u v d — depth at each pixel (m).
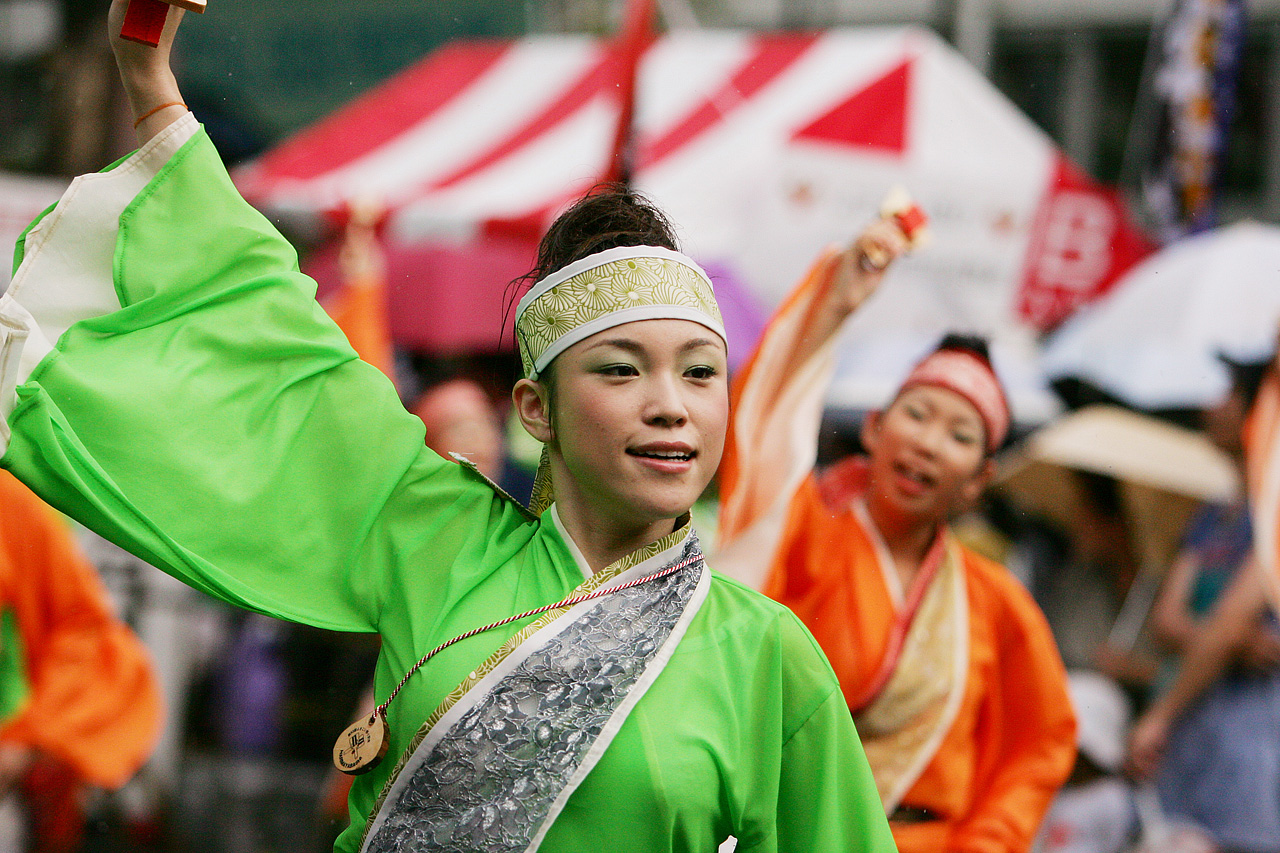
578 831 4.28
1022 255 11.88
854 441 10.41
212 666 13.42
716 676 4.45
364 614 4.85
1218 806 11.48
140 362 4.91
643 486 4.37
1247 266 13.15
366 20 20.44
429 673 4.47
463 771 4.33
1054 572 12.12
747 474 7.17
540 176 14.91
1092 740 11.02
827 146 11.83
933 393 7.63
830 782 4.58
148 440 4.81
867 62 13.35
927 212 11.55
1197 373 12.87
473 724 4.34
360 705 11.82
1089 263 12.30
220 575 4.76
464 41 20.66
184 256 5.03
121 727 10.89
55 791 11.17
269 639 13.31
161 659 13.02
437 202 14.62
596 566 4.59
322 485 4.95
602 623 4.43
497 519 4.88
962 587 7.75
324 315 5.16
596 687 4.35
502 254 14.18
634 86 9.70
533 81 16.72
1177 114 13.64
